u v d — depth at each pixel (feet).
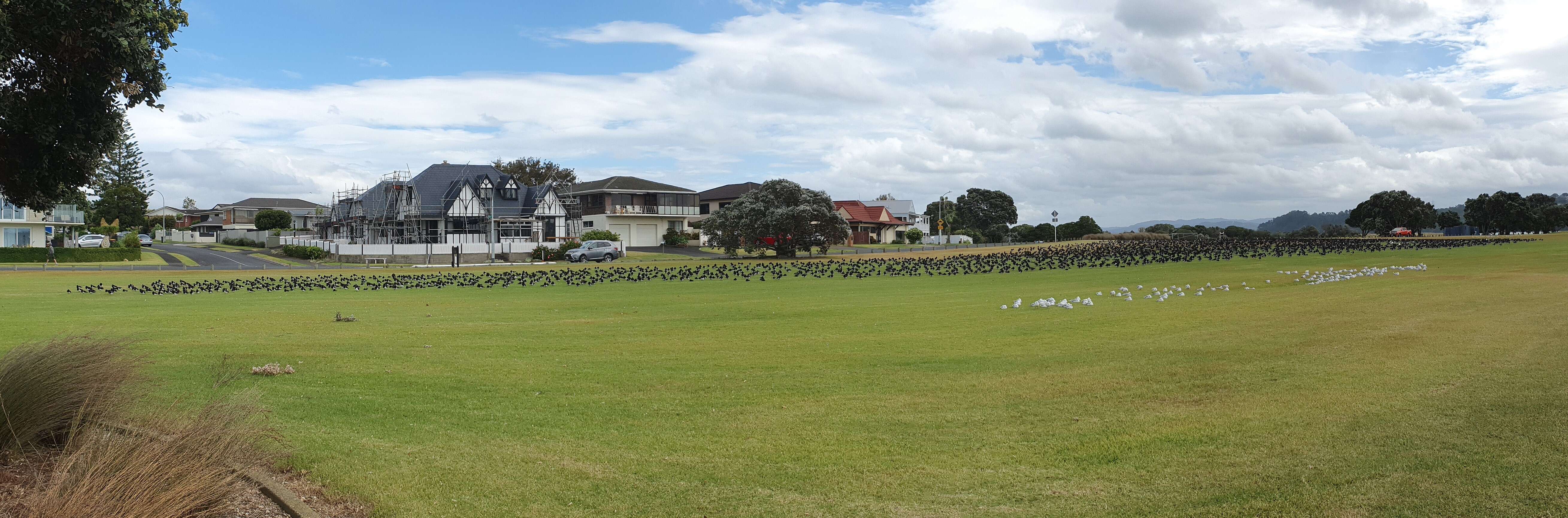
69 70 28.58
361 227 295.89
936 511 21.62
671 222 329.11
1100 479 23.82
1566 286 85.46
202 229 427.74
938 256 234.38
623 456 26.86
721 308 89.25
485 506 21.89
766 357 49.67
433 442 28.35
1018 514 21.31
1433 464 23.45
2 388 22.81
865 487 23.66
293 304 99.91
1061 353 48.65
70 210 263.29
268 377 41.50
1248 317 65.36
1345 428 27.89
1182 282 123.65
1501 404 29.78
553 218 288.30
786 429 30.60
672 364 46.88
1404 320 57.98
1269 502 21.26
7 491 20.12
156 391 33.35
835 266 182.80
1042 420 31.32
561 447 27.94
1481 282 94.89
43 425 22.99
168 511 18.53
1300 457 24.85
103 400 24.31
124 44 27.40
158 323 73.00
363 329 67.97
